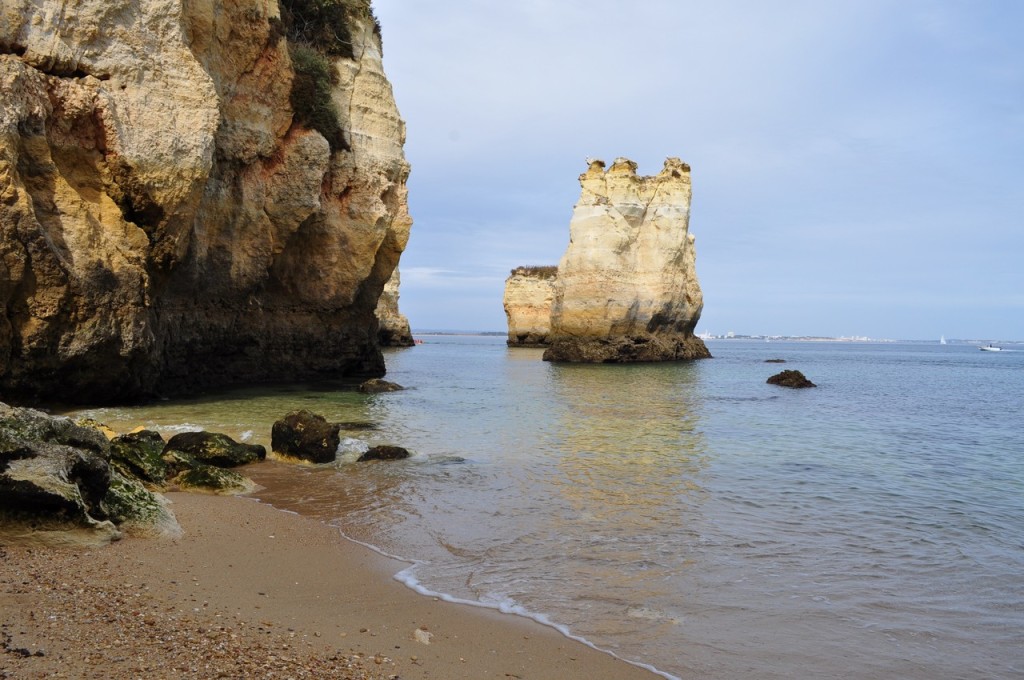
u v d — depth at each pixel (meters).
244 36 24.42
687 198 60.59
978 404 30.56
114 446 10.83
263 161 26.33
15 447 7.23
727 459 15.14
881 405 29.52
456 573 7.54
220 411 19.62
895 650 5.96
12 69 16.38
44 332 16.69
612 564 7.97
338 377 33.31
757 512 10.62
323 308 31.62
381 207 33.06
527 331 95.62
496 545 8.61
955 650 5.99
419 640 5.71
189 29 21.44
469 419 21.06
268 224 26.61
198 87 20.20
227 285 25.20
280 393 25.84
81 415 17.30
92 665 4.43
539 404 25.88
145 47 19.17
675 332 63.66
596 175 60.72
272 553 7.84
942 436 19.94
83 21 18.06
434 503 10.66
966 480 13.48
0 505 6.88
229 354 26.55
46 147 17.20
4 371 16.20
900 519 10.44
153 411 19.00
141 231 19.19
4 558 6.48
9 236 15.82
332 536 8.78
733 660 5.70
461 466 13.62
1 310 15.92
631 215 59.19
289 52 28.44
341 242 31.64
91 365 17.98
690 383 38.31
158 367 20.92
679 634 6.16
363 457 14.12
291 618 5.95
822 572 7.91
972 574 7.95
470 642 5.78
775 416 24.14
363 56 33.75
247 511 9.73
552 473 13.13
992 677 5.54
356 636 5.70
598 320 58.78
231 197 24.55
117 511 7.84
